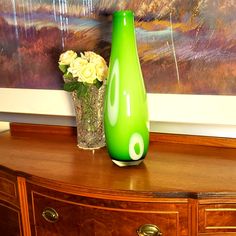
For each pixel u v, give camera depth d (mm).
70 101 1454
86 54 1203
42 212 1104
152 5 1226
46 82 1472
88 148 1295
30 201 1125
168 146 1289
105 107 1085
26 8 1413
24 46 1462
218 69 1198
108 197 977
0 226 1271
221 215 937
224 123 1238
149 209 961
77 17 1344
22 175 1103
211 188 939
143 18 1248
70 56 1209
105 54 1335
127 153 1080
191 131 1298
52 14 1379
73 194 1020
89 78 1162
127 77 1036
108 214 997
